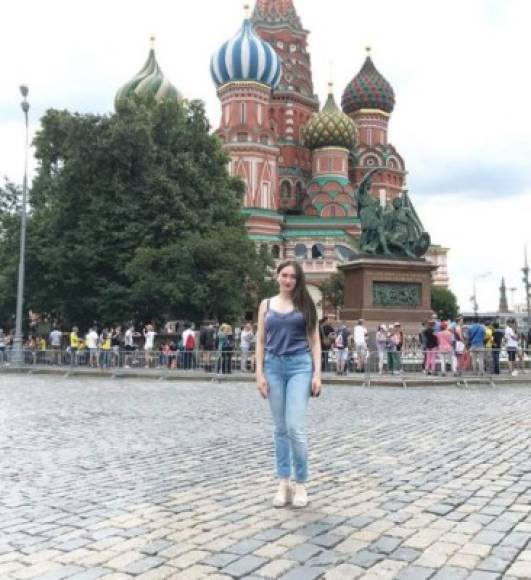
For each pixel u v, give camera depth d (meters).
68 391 19.33
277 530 5.35
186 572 4.42
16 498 6.57
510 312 107.94
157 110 41.34
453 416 13.15
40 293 39.09
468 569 4.46
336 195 86.69
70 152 37.69
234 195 44.38
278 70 82.75
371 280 31.08
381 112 98.44
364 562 4.59
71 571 4.47
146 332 33.25
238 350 30.80
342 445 9.61
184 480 7.34
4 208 48.81
